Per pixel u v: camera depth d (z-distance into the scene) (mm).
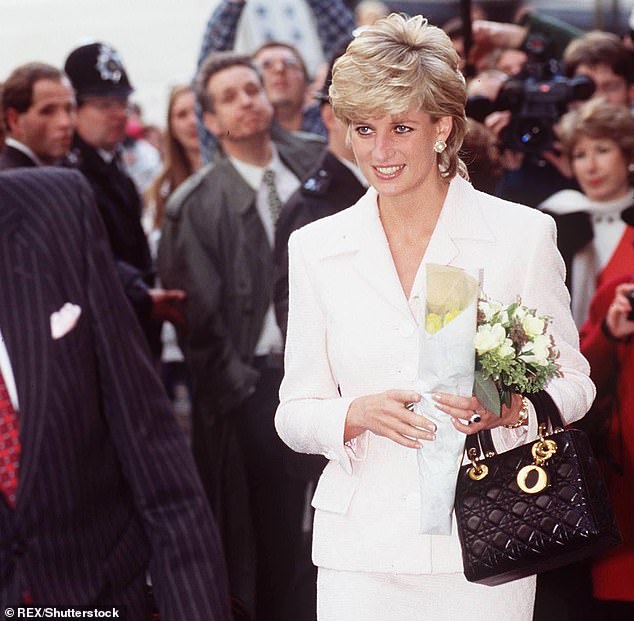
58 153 16844
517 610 8492
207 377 15977
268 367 15844
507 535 7875
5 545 7043
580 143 14289
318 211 13719
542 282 8336
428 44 7930
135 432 7359
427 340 7695
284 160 16578
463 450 7891
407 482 8391
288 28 20391
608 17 21500
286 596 14750
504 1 21594
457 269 7695
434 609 8461
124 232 17656
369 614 8461
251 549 15492
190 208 16297
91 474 7301
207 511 7543
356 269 8461
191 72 29281
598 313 13109
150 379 7539
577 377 8516
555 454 7934
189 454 7621
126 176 18156
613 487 12445
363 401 8148
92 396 7297
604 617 12539
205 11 29312
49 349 7152
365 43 7883
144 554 7578
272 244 16203
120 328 7438
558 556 7863
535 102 14984
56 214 7434
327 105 13648
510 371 7715
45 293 7223
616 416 12438
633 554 12344
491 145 13609
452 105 7992
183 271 16250
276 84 18859
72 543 7184
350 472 8359
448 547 8344
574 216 14438
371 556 8383
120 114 17828
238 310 16016
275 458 15547
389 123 7941
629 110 15711
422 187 8453
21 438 7047
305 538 15453
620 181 14320
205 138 19469
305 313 8695
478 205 8492
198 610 7309
